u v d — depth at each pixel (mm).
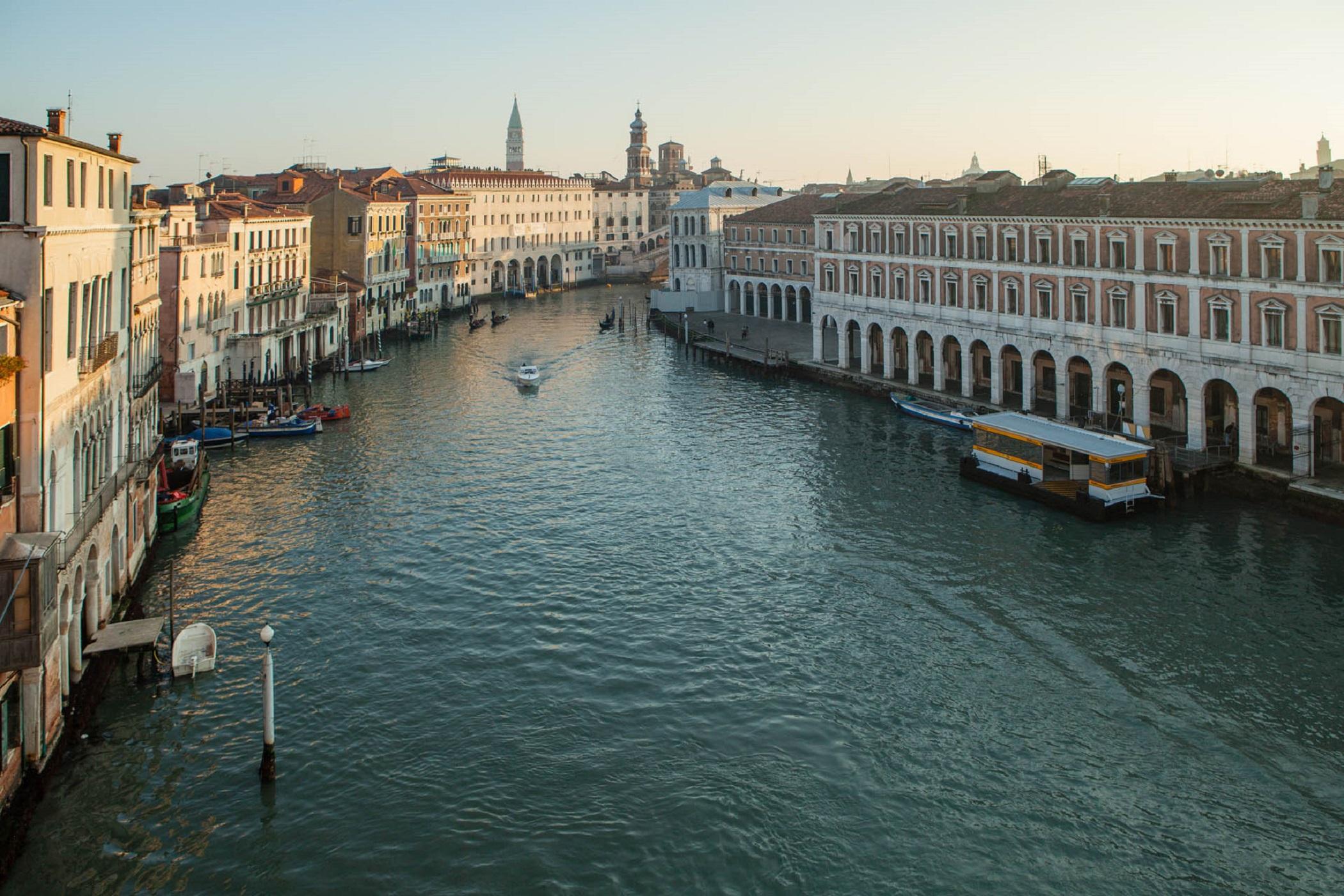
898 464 61781
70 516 31594
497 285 176625
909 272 81500
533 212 185250
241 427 70188
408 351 115812
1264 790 28438
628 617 39844
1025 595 41188
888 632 38188
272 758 29062
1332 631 37375
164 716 32438
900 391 81062
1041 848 26266
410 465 63156
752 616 39750
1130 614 39219
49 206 29203
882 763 29906
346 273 122938
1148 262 60125
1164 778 29031
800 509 52750
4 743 26062
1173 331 58906
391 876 25391
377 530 50094
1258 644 36500
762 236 130750
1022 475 54656
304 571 44562
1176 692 33469
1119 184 68688
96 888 24781
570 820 27453
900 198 86625
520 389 90438
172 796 28328
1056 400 68625
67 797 28078
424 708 33062
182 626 38781
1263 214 53125
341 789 28781
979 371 80438
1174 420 64125
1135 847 26281
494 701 33562
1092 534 48156
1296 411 52312
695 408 81000
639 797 28375
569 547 47656
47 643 27328
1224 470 54781
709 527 50250
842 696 33625
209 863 25766
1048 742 30844
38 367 28078
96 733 31250
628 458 64438
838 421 74500
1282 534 47812
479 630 38719
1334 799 28047
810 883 25156
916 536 48406
